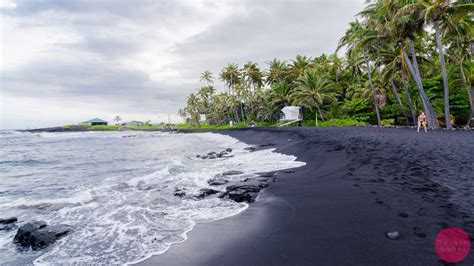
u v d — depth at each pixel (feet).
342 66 170.40
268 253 12.89
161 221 19.24
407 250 11.40
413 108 107.24
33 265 13.85
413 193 18.04
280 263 11.82
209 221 18.52
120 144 132.26
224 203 22.75
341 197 19.75
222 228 16.93
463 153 28.50
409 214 14.84
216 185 29.99
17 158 75.41
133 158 68.13
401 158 29.40
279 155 52.06
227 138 141.28
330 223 15.42
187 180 32.91
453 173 21.39
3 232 19.19
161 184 32.53
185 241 15.42
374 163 29.22
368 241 12.69
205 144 112.06
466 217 13.58
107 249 15.19
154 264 13.02
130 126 557.33
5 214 23.35
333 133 73.36
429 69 113.39
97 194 28.91
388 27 74.49
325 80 143.54
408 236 12.53
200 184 30.91
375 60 107.76
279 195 22.95
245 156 56.24
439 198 16.51
